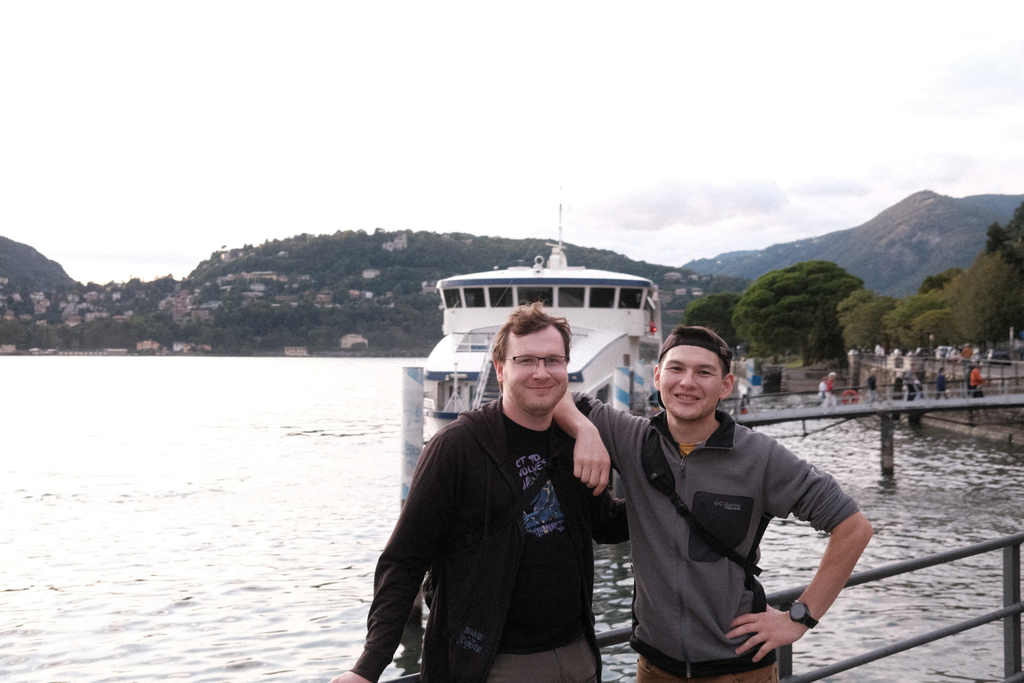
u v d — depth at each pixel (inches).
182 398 3747.5
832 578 130.1
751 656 131.3
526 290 1059.9
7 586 689.0
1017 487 1094.4
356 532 893.2
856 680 457.7
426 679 126.2
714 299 5433.1
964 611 573.6
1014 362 1723.7
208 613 613.6
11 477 1342.3
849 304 3412.9
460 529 124.3
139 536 879.1
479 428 124.9
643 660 141.9
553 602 125.3
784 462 131.6
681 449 137.2
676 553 133.6
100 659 529.0
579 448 127.0
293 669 510.0
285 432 2154.3
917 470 1262.3
